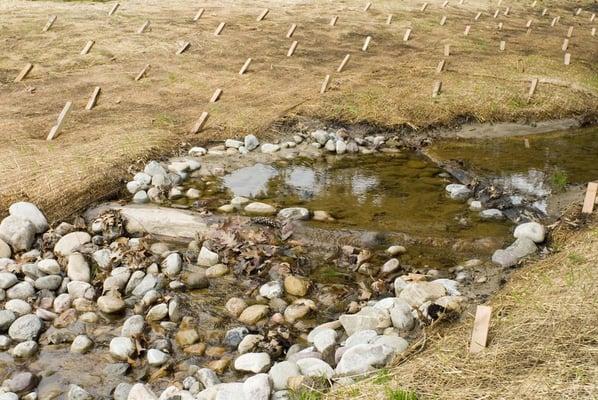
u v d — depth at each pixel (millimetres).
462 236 7875
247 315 6289
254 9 20203
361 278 7070
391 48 17109
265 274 7102
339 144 11000
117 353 5730
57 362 5672
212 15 19000
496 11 23250
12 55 14234
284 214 8258
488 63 16188
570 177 10008
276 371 5180
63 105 11633
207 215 8141
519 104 13367
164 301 6551
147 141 10203
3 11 17891
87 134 10273
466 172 10133
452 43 18062
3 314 6172
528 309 5562
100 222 7820
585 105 13789
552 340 5012
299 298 6680
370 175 10023
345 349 5496
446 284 6566
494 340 5152
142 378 5473
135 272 6980
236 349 5852
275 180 9656
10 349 5844
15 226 7395
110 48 15180
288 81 13812
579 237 7301
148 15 18484
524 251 7246
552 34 21219
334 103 12523
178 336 6000
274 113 11984
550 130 12633
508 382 4602
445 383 4711
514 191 9367
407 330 5836
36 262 7137
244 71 14188
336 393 4781
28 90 12266
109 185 8758
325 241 7711
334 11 20703
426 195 9273
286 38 17125
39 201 8023
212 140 10828
